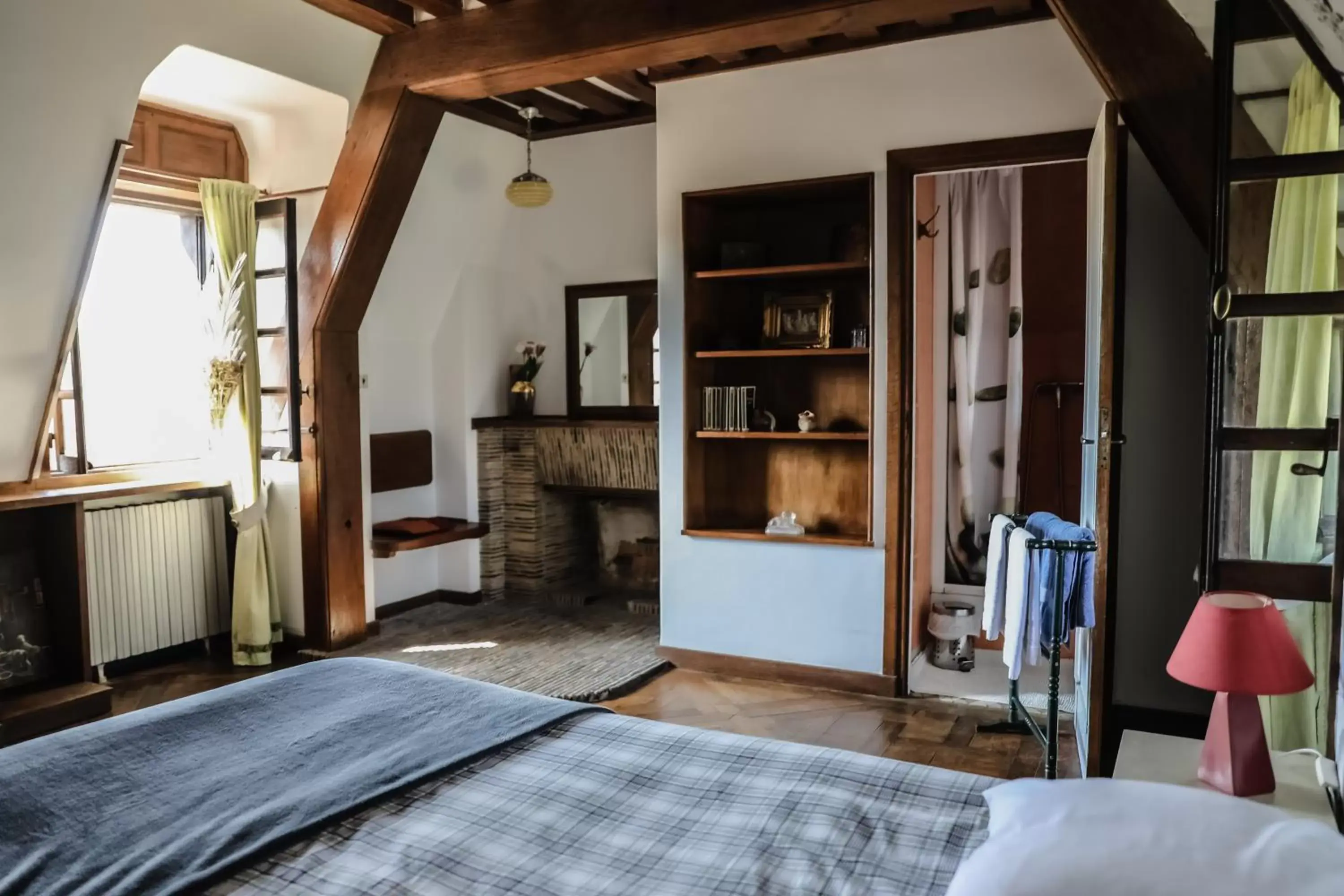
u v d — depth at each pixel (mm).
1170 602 3338
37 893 1410
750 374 4438
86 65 3328
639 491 5332
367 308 4656
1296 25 2336
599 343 5484
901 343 3812
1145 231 3303
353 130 4266
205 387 4379
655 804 1717
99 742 1909
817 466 4289
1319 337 2371
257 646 4473
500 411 5730
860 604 3975
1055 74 3490
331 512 4582
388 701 2176
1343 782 1792
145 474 4359
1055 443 4727
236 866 1475
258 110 4492
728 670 4258
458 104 4883
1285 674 1849
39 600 3945
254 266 4402
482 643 4727
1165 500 3326
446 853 1537
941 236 4770
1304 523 2402
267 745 1940
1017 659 2854
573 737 2025
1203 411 3264
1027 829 1354
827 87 3875
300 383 4500
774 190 4020
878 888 1418
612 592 5805
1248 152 2432
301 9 4078
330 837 1592
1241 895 1128
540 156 5539
